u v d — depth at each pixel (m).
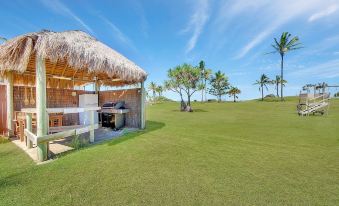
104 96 9.50
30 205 2.21
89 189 2.59
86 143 5.09
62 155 4.11
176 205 2.22
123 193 2.49
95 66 4.92
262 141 5.56
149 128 8.02
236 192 2.53
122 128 8.00
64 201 2.29
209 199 2.35
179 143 5.26
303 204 2.25
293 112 17.27
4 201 2.29
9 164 3.53
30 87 6.93
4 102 6.33
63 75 8.58
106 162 3.64
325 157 4.04
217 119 11.96
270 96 53.72
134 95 8.27
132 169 3.31
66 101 8.21
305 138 6.02
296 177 3.01
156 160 3.79
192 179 2.92
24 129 5.25
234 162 3.71
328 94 15.75
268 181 2.86
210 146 4.95
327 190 2.59
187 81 20.20
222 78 48.03
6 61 4.43
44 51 3.78
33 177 2.95
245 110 20.38
